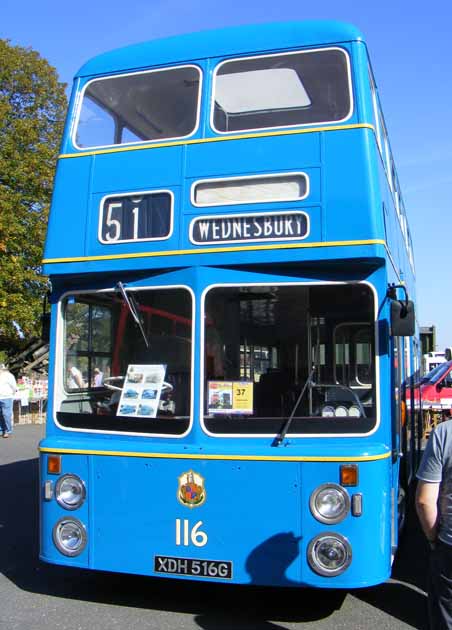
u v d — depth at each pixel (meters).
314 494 4.62
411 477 8.16
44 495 5.20
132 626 4.93
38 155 29.12
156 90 5.64
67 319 5.55
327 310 4.94
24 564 6.55
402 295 6.49
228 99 5.39
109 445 5.06
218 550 4.75
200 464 4.80
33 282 28.48
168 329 5.15
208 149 5.25
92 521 5.04
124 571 4.94
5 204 27.06
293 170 5.04
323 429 4.82
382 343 4.86
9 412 17.02
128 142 5.56
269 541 4.67
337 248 4.85
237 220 5.07
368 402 4.83
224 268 5.07
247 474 4.72
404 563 6.65
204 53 5.59
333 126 5.05
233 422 4.89
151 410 5.09
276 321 4.98
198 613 5.21
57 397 5.46
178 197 5.24
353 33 5.31
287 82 5.35
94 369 5.38
